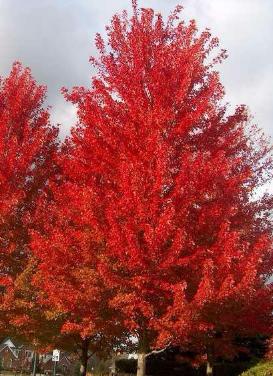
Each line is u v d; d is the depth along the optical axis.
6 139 14.20
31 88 15.09
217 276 10.64
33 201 14.05
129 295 10.48
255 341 19.48
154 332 12.26
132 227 10.56
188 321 10.30
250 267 10.38
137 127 11.70
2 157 13.57
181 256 10.91
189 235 10.66
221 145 12.23
